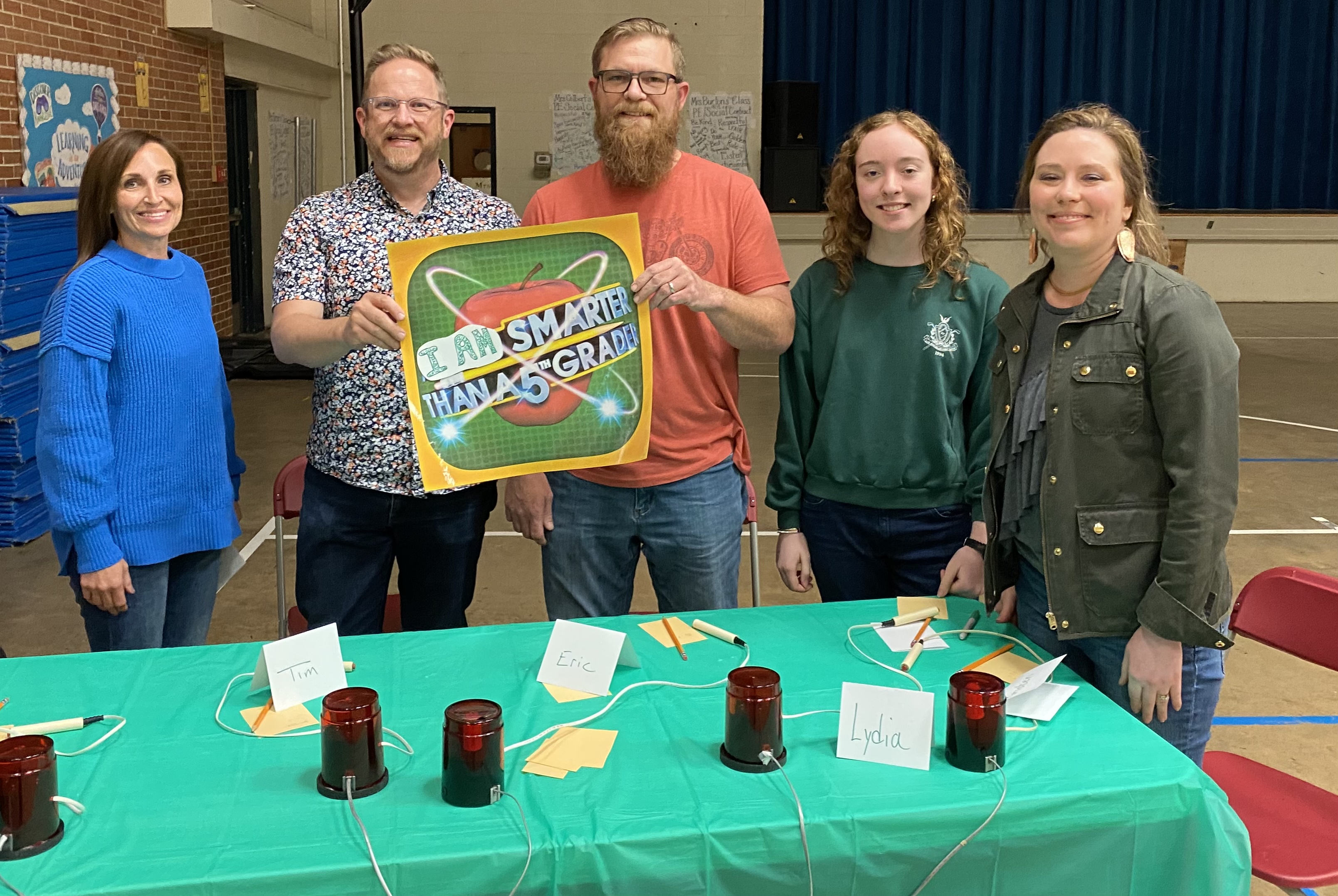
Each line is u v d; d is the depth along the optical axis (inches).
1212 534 58.4
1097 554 63.0
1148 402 60.7
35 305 161.8
